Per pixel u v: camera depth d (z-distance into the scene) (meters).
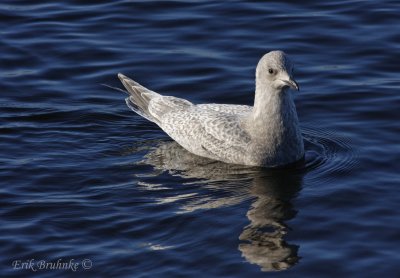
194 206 14.92
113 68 20.02
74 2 22.47
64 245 13.92
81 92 19.30
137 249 13.72
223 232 14.07
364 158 16.33
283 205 14.88
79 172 16.27
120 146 17.39
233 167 16.41
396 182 15.45
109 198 15.31
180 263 13.30
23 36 21.20
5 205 15.10
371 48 20.16
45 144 17.34
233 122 16.61
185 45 20.69
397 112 17.81
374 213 14.48
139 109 18.19
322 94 18.64
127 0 22.44
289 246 13.65
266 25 21.20
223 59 20.11
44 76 19.86
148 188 15.65
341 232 13.98
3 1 22.47
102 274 13.15
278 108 16.02
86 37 21.11
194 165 16.53
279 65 15.66
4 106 18.70
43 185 15.80
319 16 21.44
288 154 16.28
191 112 17.25
